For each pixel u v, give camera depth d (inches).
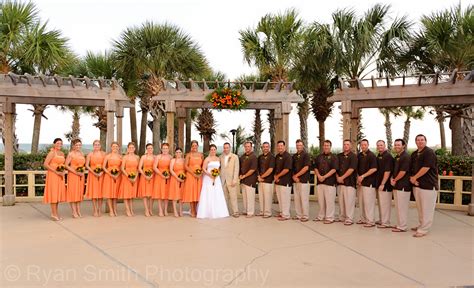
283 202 298.4
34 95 330.6
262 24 486.3
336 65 469.1
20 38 411.5
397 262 191.3
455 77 305.4
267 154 307.9
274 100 355.3
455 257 200.2
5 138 352.2
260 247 218.1
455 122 491.2
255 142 805.9
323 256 201.2
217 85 350.6
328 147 290.2
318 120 546.3
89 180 300.5
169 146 335.6
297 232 256.2
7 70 425.4
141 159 305.4
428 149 248.2
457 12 422.9
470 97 307.0
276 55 490.3
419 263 189.6
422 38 444.1
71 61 470.9
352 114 354.6
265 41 487.2
